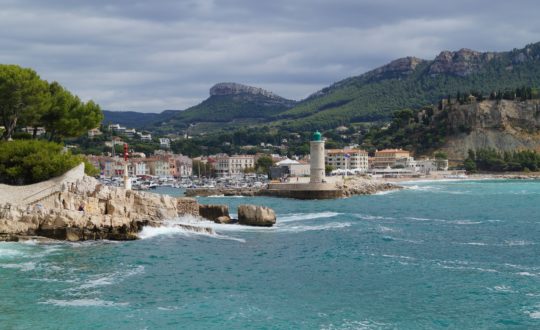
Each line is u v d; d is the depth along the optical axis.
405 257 72.38
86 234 81.56
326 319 47.78
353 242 84.38
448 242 84.06
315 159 191.00
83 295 53.59
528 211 130.88
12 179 101.88
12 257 68.81
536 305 50.94
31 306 50.19
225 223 105.25
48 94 112.81
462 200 169.12
